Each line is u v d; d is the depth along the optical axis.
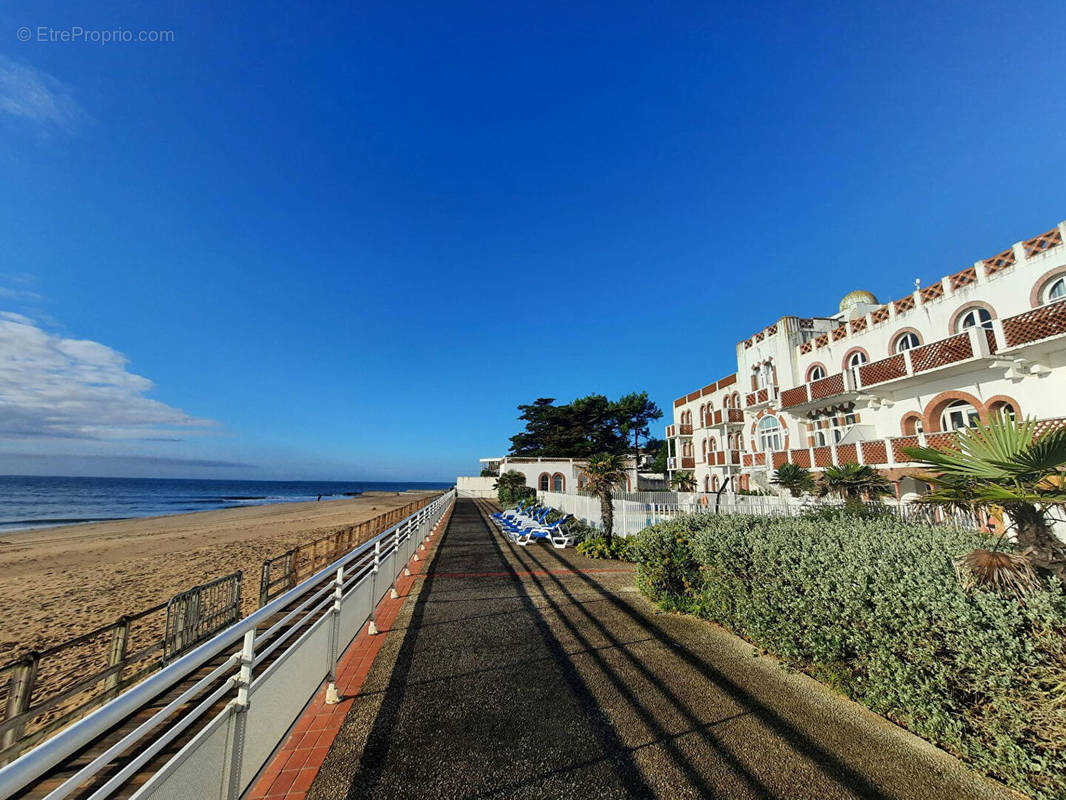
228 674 5.20
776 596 4.62
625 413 43.09
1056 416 11.27
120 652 4.82
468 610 6.79
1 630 8.61
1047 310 10.75
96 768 1.46
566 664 4.80
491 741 3.40
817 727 3.60
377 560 6.43
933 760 3.18
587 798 2.80
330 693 4.00
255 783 2.66
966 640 3.07
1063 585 3.05
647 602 7.23
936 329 14.41
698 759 3.18
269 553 17.06
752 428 23.25
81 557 16.58
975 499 3.54
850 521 5.42
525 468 40.59
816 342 19.27
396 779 2.97
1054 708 2.75
